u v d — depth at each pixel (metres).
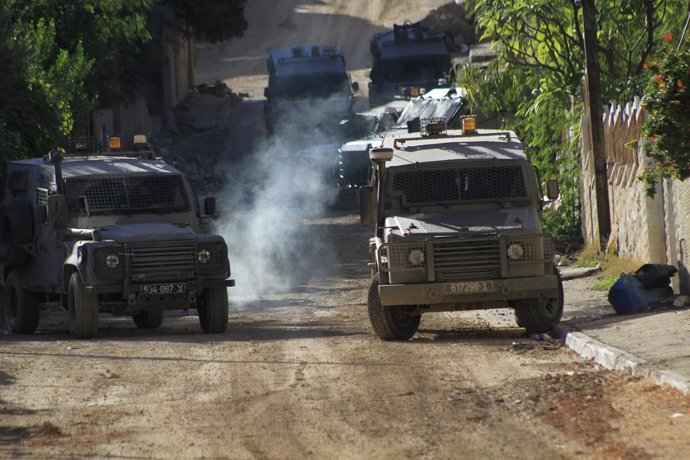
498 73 100.88
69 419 35.69
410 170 54.66
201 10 190.12
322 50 191.62
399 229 51.97
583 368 41.91
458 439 31.56
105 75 121.50
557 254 85.75
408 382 40.31
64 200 58.66
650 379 37.78
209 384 41.25
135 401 38.41
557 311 52.69
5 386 41.59
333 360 46.03
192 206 62.50
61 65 90.44
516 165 54.75
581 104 93.25
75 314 56.25
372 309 51.69
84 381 42.44
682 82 47.50
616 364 40.75
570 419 33.19
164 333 60.69
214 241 57.25
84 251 55.97
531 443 30.69
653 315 51.84
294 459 29.94
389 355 47.00
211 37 199.50
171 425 34.44
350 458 29.88
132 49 141.25
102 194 60.84
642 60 90.56
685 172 49.00
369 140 133.88
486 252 50.81
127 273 55.53
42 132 84.38
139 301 56.03
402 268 50.81
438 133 58.44
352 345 50.72
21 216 63.12
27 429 34.28
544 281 50.59
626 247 72.81
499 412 34.84
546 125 97.06
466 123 58.16
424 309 51.62
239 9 197.12
